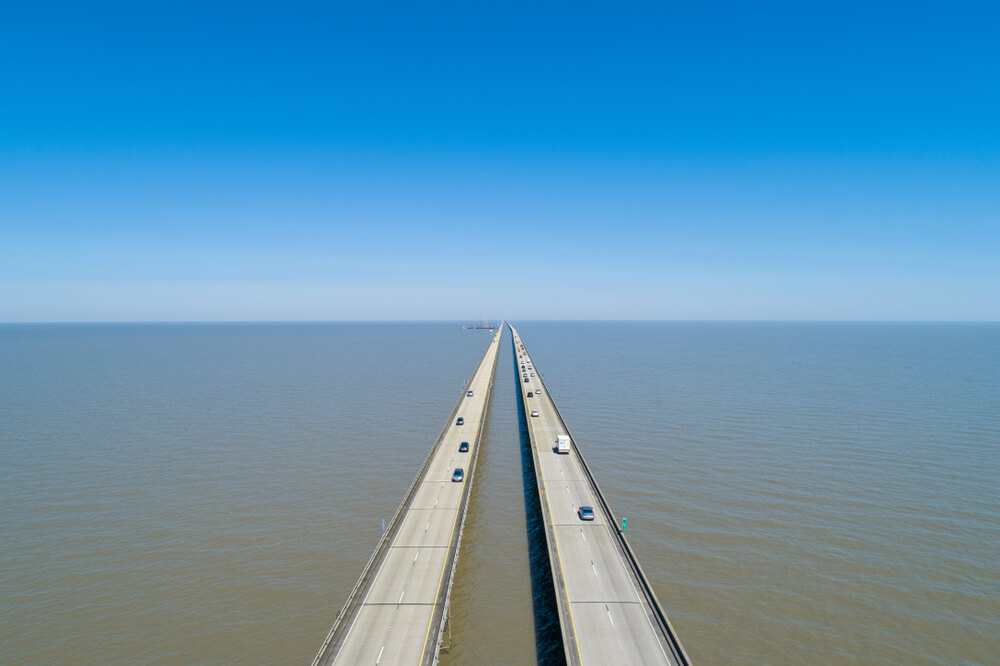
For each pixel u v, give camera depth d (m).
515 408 118.06
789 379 144.88
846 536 50.00
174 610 38.66
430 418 99.00
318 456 74.44
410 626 34.16
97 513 54.19
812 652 34.94
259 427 90.44
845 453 74.88
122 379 145.88
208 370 169.00
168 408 105.62
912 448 76.94
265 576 43.31
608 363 192.50
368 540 49.66
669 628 33.62
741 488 61.88
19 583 41.47
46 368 171.38
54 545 47.44
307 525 52.50
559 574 40.84
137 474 65.75
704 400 114.19
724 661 34.22
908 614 38.69
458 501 55.41
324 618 38.22
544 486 60.22
